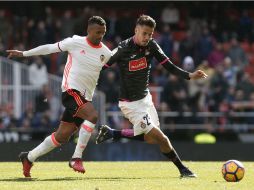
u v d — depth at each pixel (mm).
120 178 32906
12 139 66062
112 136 35375
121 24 81438
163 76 73500
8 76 67125
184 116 68000
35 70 67188
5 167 38219
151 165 40625
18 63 67250
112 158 60969
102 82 68375
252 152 62406
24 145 60094
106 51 32750
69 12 83625
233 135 68312
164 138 33406
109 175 34500
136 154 61125
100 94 65688
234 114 69000
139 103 33594
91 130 32094
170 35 80062
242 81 71562
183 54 79250
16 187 28016
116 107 67438
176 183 30109
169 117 68000
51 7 88750
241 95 70562
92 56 32344
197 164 41500
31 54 32375
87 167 39031
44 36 79000
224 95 70562
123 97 33781
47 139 32688
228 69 74250
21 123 66562
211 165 40656
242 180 31797
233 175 31016
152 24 32406
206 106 69875
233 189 28031
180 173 33875
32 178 32438
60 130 32844
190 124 68062
